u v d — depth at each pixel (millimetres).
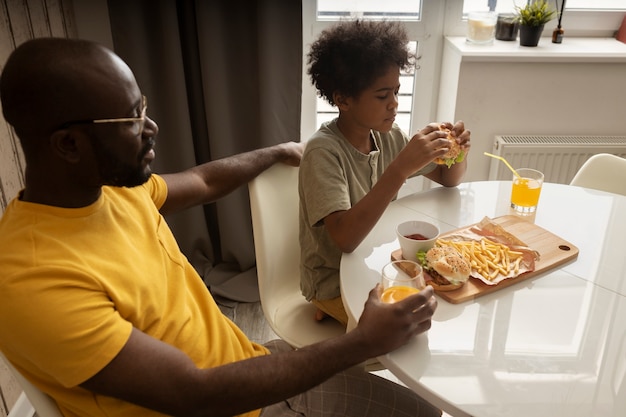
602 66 2262
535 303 1102
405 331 974
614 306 1090
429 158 1248
